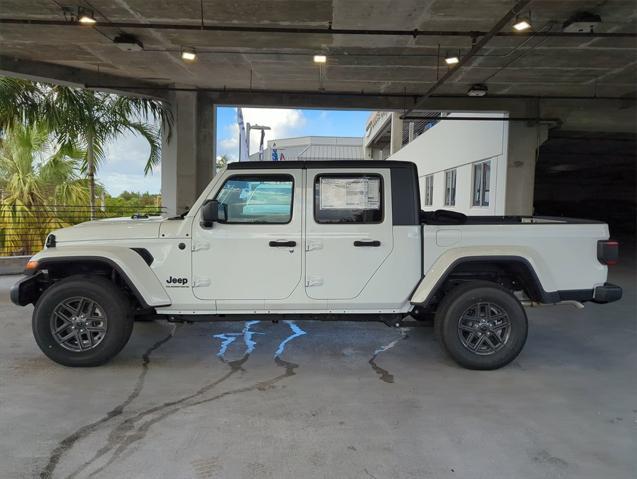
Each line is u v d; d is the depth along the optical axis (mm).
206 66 10742
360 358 4875
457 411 3627
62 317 4430
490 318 4500
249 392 3963
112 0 7309
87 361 4438
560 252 4539
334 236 4496
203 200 4504
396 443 3133
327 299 4527
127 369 4484
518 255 4414
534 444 3137
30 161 11328
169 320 4695
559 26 8039
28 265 4430
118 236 4508
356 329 5965
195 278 4480
